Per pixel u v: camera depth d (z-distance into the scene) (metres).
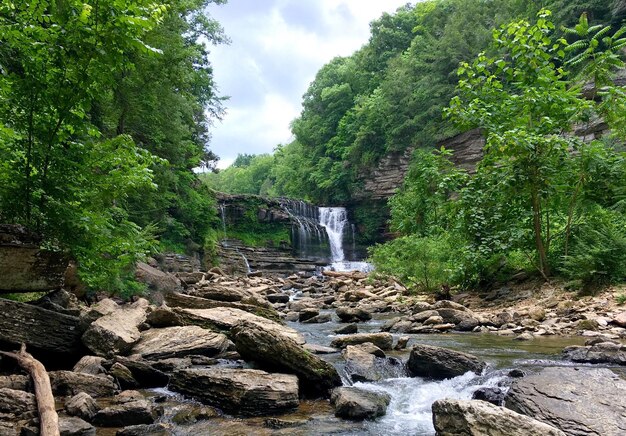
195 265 27.33
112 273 8.43
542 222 12.42
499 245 11.68
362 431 3.97
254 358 5.51
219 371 5.03
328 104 58.62
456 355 5.66
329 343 8.25
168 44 18.64
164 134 22.59
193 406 4.64
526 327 8.61
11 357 5.14
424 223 20.73
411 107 42.16
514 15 36.97
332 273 29.81
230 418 4.33
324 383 5.20
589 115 11.70
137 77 17.53
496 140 11.03
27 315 5.74
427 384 5.30
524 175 10.98
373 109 46.03
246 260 33.47
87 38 5.51
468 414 3.29
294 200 41.75
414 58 45.16
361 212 46.28
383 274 19.94
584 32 11.20
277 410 4.52
